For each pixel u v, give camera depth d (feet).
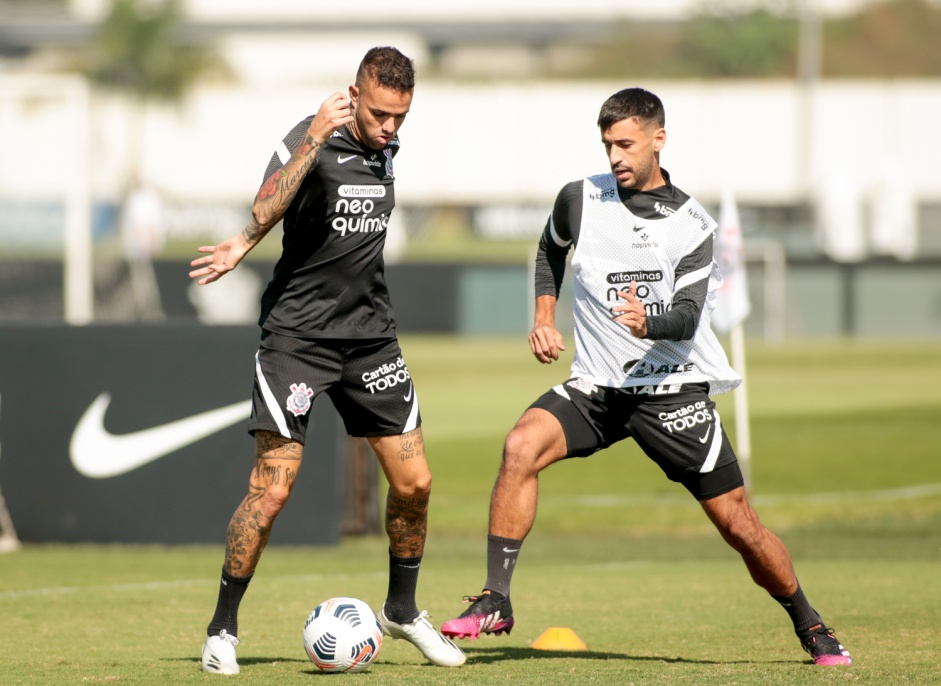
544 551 124.77
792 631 74.18
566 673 59.06
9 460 122.01
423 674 59.36
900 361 277.44
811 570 103.04
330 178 59.31
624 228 62.44
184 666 61.82
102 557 113.80
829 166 468.34
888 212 436.35
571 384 63.05
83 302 242.99
